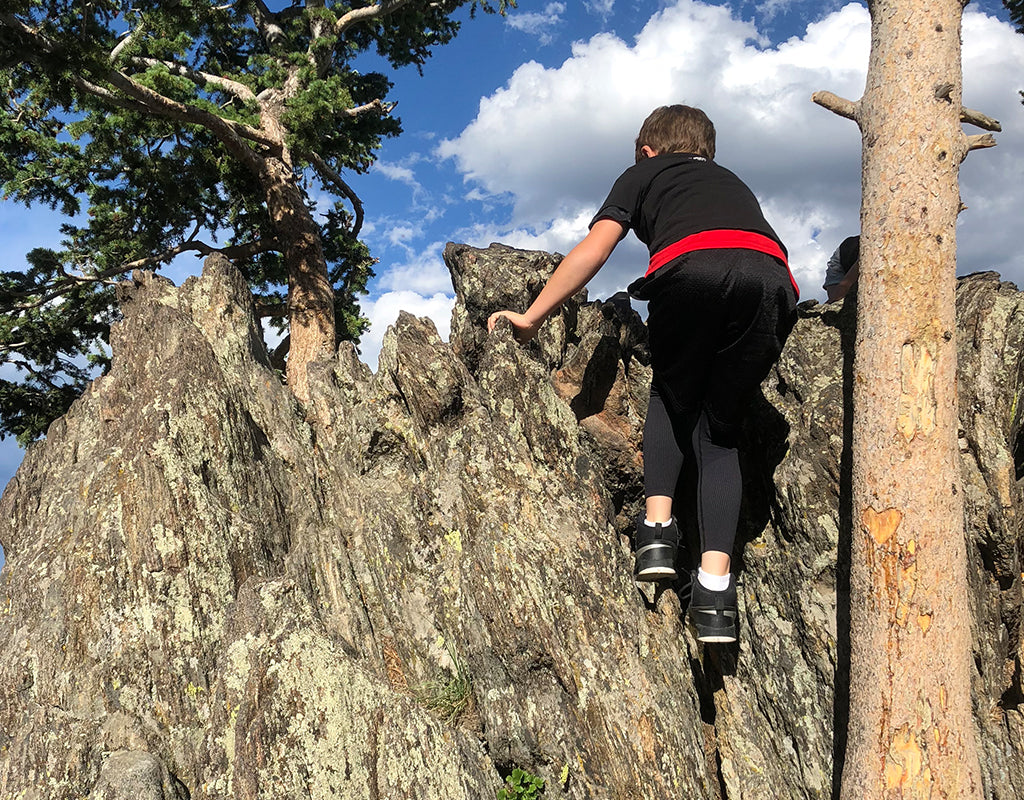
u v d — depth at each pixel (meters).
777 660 3.59
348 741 3.20
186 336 5.04
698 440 3.24
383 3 18.62
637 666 3.47
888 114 3.16
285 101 14.48
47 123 18.41
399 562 4.29
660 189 3.08
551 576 3.65
